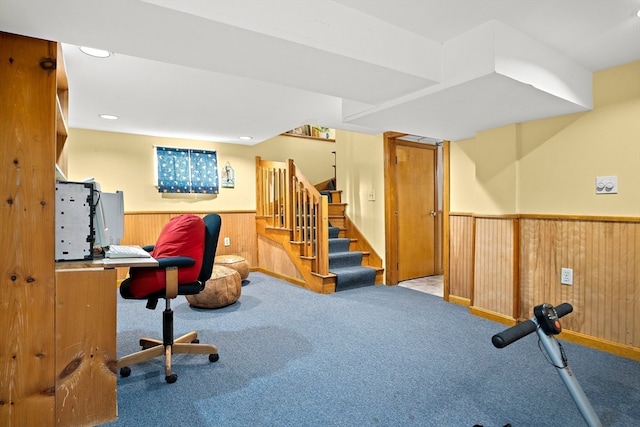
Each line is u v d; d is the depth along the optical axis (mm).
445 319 3068
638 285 2215
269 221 5145
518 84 1925
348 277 4164
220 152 5078
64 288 1543
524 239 2834
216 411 1697
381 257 4566
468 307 3439
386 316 3162
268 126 4008
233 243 5191
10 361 1447
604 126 2365
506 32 1815
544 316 1117
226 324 2951
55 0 1201
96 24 1367
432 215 5047
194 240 2102
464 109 2443
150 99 2988
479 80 1869
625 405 1721
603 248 2377
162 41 1522
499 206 2984
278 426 1582
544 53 2021
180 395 1842
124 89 2730
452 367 2139
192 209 4875
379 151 4574
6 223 1427
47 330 1501
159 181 4574
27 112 1445
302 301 3672
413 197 4773
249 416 1656
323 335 2693
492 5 1633
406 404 1746
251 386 1931
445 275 3703
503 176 2941
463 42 1900
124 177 4422
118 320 3057
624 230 2275
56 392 1523
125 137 4426
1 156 1413
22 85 1439
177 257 2008
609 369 2092
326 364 2193
